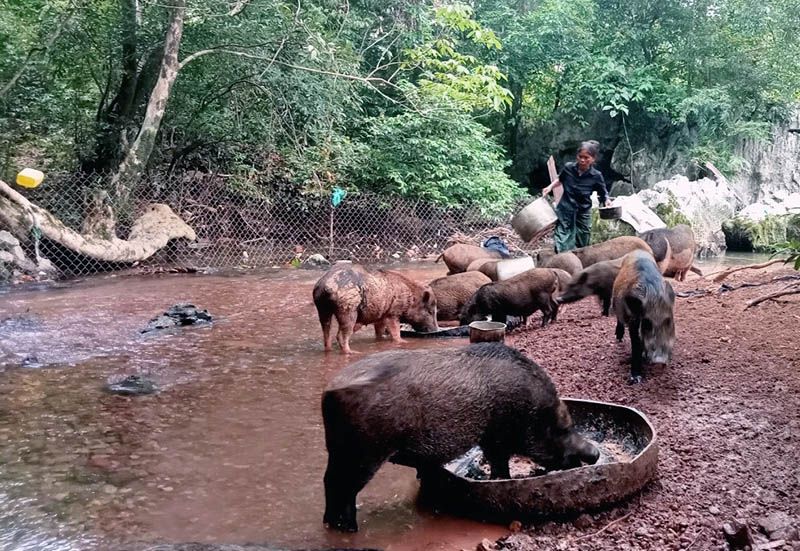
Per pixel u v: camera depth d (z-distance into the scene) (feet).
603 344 21.58
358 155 52.47
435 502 12.32
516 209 58.03
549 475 11.17
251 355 22.58
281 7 44.83
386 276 24.23
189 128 48.06
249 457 14.42
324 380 19.83
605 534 10.90
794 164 67.77
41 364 21.04
